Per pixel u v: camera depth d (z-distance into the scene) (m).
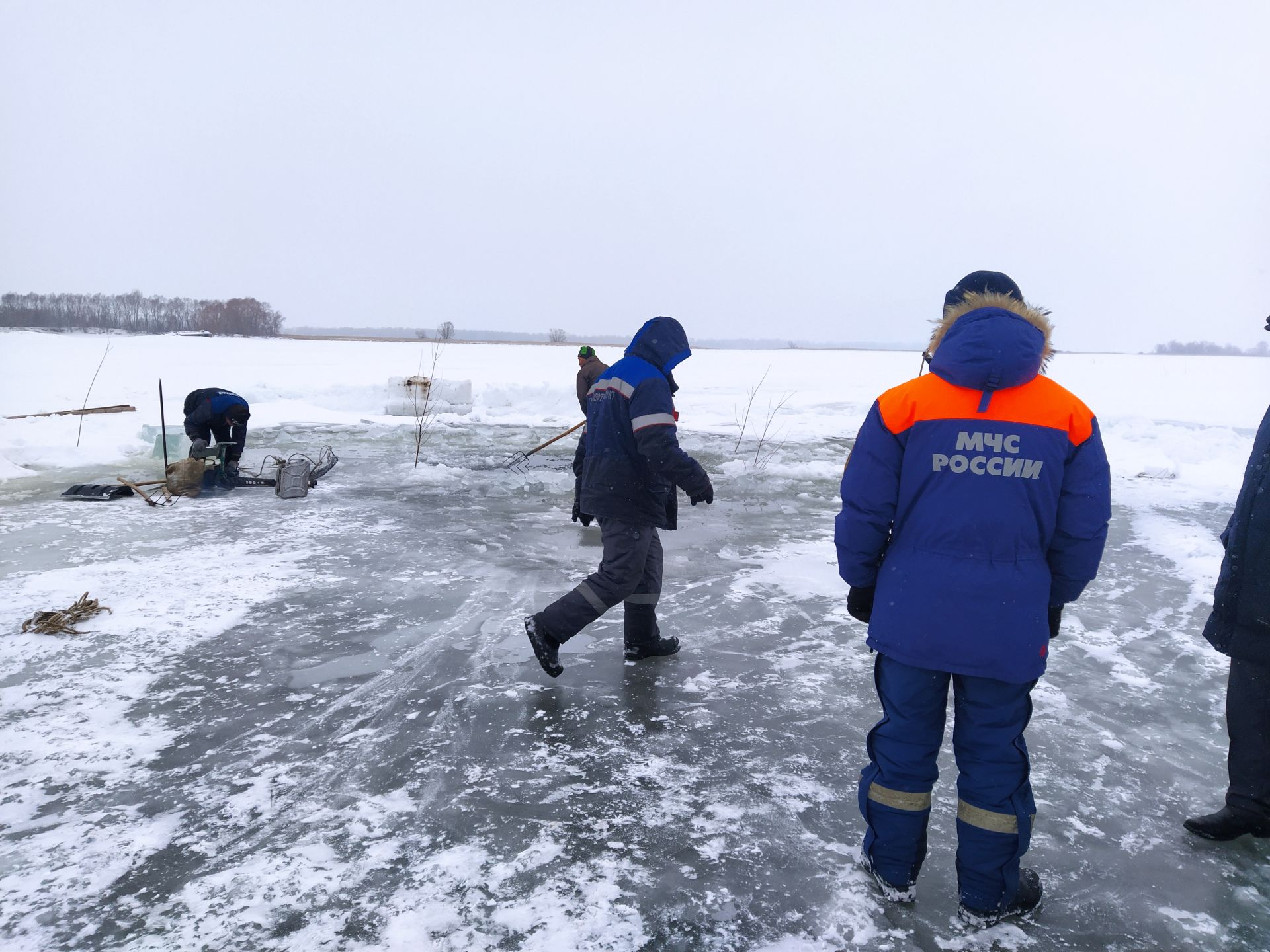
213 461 8.23
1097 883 2.25
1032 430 1.92
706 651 3.90
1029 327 1.93
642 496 3.36
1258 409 16.95
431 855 2.29
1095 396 20.20
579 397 8.09
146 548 5.52
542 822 2.47
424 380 15.18
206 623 4.12
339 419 14.12
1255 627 2.35
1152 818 2.58
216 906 2.06
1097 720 3.25
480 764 2.81
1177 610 4.62
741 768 2.82
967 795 2.04
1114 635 4.22
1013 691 1.97
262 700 3.28
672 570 5.28
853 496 2.02
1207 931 2.06
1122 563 5.59
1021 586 1.92
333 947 1.92
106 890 2.12
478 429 13.16
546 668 3.36
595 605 3.36
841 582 5.03
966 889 2.06
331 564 5.24
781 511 7.18
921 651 1.95
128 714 3.13
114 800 2.54
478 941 1.96
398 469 9.01
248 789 2.62
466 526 6.41
